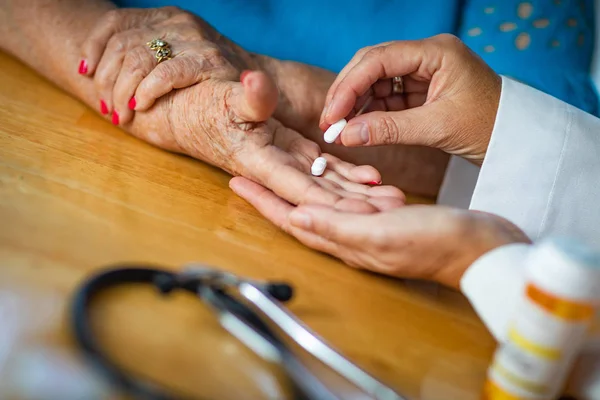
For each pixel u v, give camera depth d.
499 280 0.43
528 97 0.58
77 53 0.63
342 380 0.41
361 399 0.41
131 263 0.46
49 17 0.65
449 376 0.44
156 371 0.40
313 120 0.66
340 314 0.46
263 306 0.42
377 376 0.43
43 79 0.67
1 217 0.47
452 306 0.50
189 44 0.61
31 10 0.65
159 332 0.42
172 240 0.49
